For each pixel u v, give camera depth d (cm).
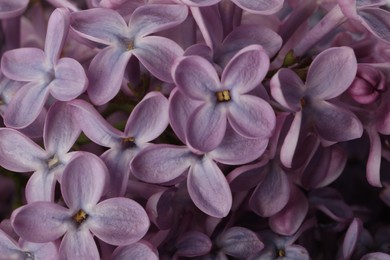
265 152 20
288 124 20
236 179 20
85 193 20
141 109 20
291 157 19
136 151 20
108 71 20
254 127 19
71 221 20
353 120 20
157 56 20
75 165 19
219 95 19
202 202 20
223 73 19
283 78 19
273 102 20
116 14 20
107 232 20
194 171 20
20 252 20
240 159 20
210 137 19
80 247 20
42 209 19
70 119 20
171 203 20
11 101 20
